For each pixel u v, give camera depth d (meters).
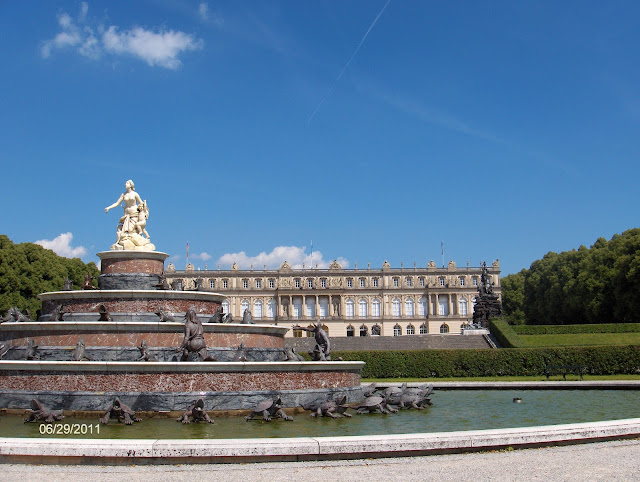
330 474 10.80
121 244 30.58
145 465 11.56
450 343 66.81
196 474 10.86
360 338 69.88
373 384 25.22
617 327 70.12
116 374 20.00
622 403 24.92
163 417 19.47
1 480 10.47
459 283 149.88
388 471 10.98
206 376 20.30
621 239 91.81
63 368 20.16
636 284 78.88
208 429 17.44
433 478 10.46
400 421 19.50
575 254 114.44
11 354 23.23
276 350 25.20
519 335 68.88
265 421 19.00
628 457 11.97
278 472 10.97
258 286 150.38
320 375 22.27
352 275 151.00
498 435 12.77
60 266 80.62
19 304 71.75
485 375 45.00
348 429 17.69
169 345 23.27
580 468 11.09
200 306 27.73
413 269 150.75
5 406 20.30
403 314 149.75
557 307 109.50
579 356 44.84
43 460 11.68
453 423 19.16
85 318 26.25
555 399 26.89
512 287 151.88
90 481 10.40
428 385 25.34
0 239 73.62
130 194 31.41
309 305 150.50
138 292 26.42
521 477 10.48
